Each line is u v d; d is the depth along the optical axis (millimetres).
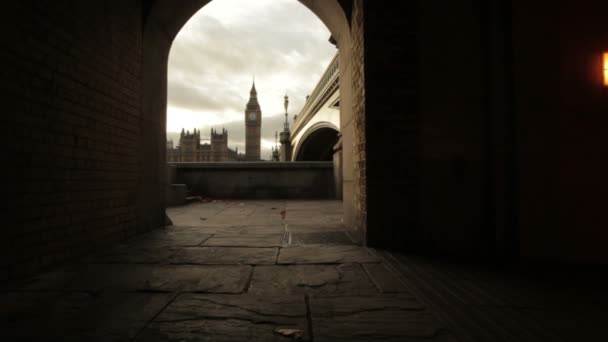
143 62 4918
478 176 3926
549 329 1906
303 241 4375
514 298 2414
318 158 54625
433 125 4035
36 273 2895
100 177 3848
